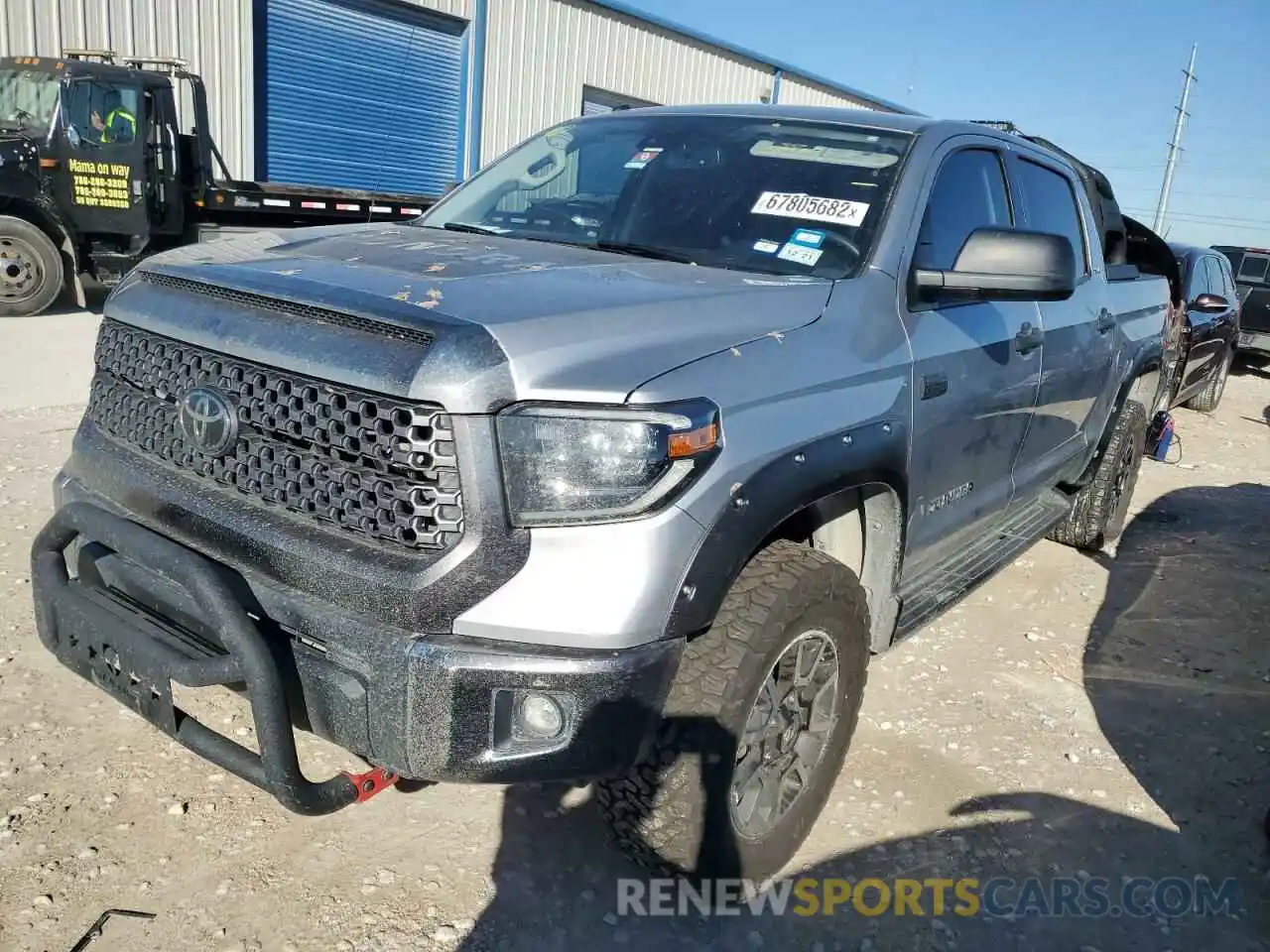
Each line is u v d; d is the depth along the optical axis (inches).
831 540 120.5
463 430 81.2
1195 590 212.8
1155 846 123.9
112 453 106.8
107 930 95.7
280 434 91.2
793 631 99.1
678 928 103.3
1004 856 119.1
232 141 610.2
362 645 84.1
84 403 284.2
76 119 432.8
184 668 89.4
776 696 103.3
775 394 96.4
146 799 114.6
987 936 106.3
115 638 96.2
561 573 83.1
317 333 89.2
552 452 82.7
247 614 88.1
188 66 578.6
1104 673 170.1
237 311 95.7
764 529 93.2
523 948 98.7
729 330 97.6
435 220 149.8
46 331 398.3
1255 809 133.0
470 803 119.3
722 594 90.2
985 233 121.7
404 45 692.1
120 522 98.4
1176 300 302.0
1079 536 223.5
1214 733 152.3
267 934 97.0
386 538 85.7
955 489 138.9
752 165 135.9
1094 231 194.4
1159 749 146.6
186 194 478.0
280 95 637.3
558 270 104.9
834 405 103.7
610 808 99.2
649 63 836.6
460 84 732.7
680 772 94.3
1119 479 222.5
